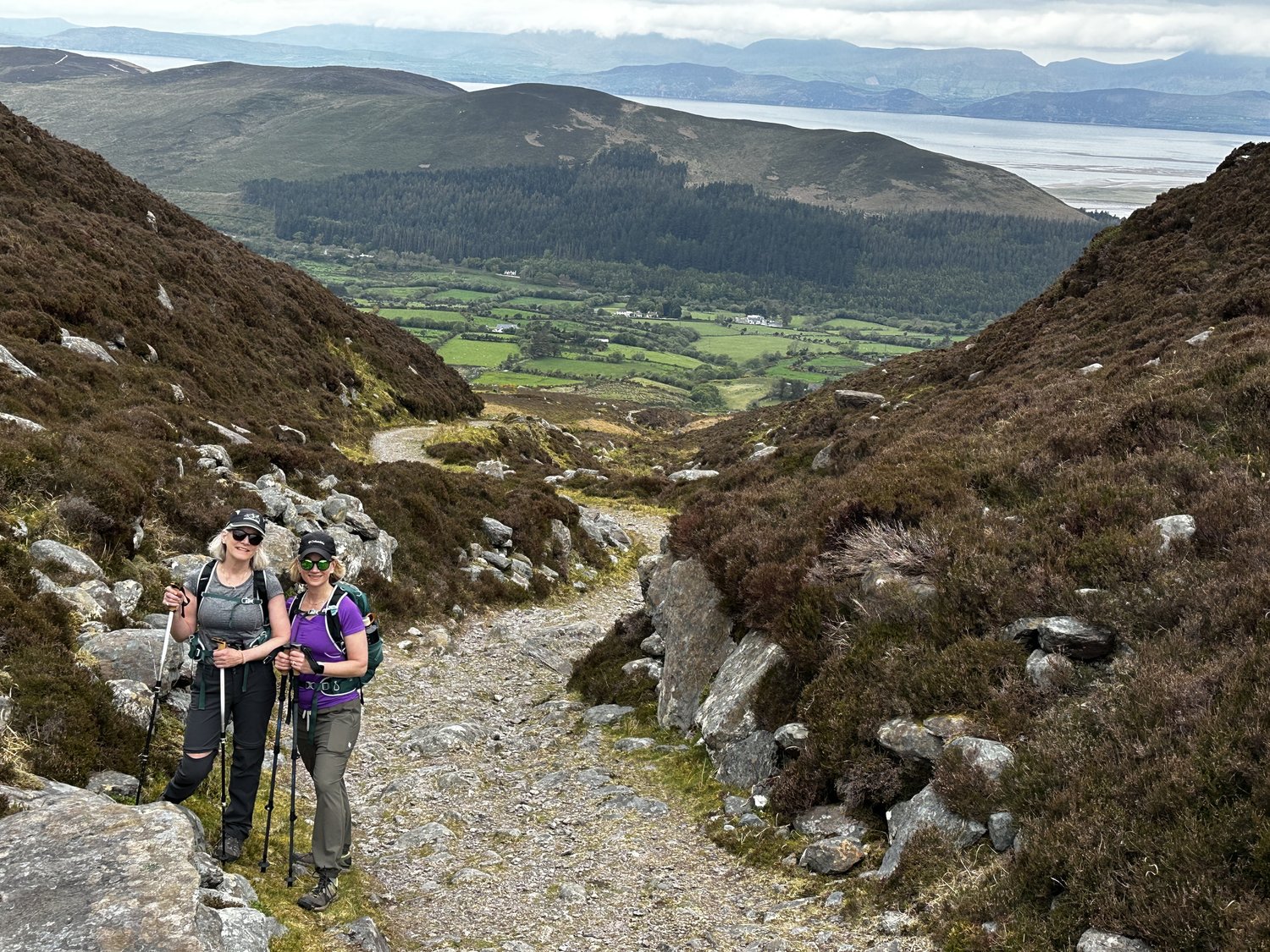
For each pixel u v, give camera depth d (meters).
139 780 7.32
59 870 5.02
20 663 8.11
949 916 6.75
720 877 8.50
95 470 14.51
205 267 54.56
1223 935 5.36
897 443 19.89
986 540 10.80
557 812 10.44
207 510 17.41
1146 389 16.00
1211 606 8.46
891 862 7.78
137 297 40.62
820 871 8.16
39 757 7.10
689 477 50.91
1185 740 6.88
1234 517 9.88
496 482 36.91
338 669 7.03
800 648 10.77
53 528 12.66
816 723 9.62
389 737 13.53
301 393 51.25
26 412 19.59
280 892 6.97
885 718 9.13
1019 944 6.12
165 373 34.75
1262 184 42.16
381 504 23.73
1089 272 48.44
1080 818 6.77
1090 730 7.77
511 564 25.83
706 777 10.79
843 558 11.55
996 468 13.42
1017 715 8.41
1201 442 12.70
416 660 17.84
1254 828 5.87
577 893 8.13
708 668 12.98
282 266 74.06
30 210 42.56
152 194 64.81
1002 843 7.27
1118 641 8.80
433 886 8.32
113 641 9.62
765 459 37.34
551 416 119.75
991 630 9.62
